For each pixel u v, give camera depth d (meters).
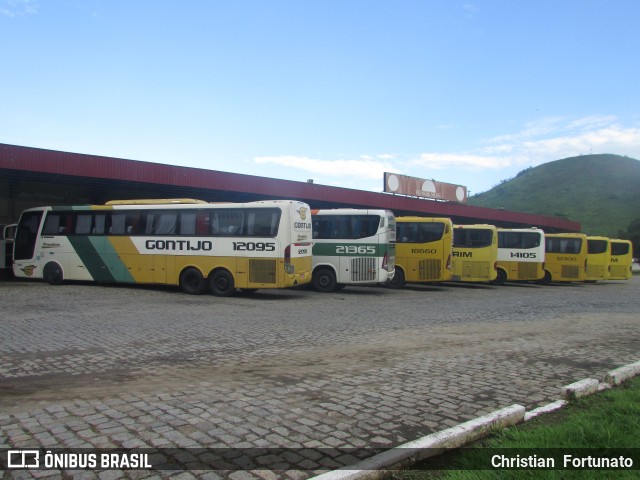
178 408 4.82
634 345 8.69
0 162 15.62
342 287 19.73
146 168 18.80
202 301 13.81
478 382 6.00
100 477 3.39
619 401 4.90
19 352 7.09
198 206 15.55
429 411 4.89
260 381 5.86
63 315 10.60
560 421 4.56
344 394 5.38
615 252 29.67
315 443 4.03
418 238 19.81
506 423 4.35
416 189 33.53
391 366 6.73
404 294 17.89
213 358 7.00
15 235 17.98
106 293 15.02
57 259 17.23
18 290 15.38
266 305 13.41
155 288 16.95
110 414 4.62
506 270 24.58
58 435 4.11
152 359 6.86
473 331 9.79
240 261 14.91
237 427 4.34
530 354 7.74
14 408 4.76
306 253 15.56
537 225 41.03
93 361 6.66
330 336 8.89
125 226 16.39
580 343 8.79
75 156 17.19
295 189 23.31
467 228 22.05
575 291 21.78
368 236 17.47
